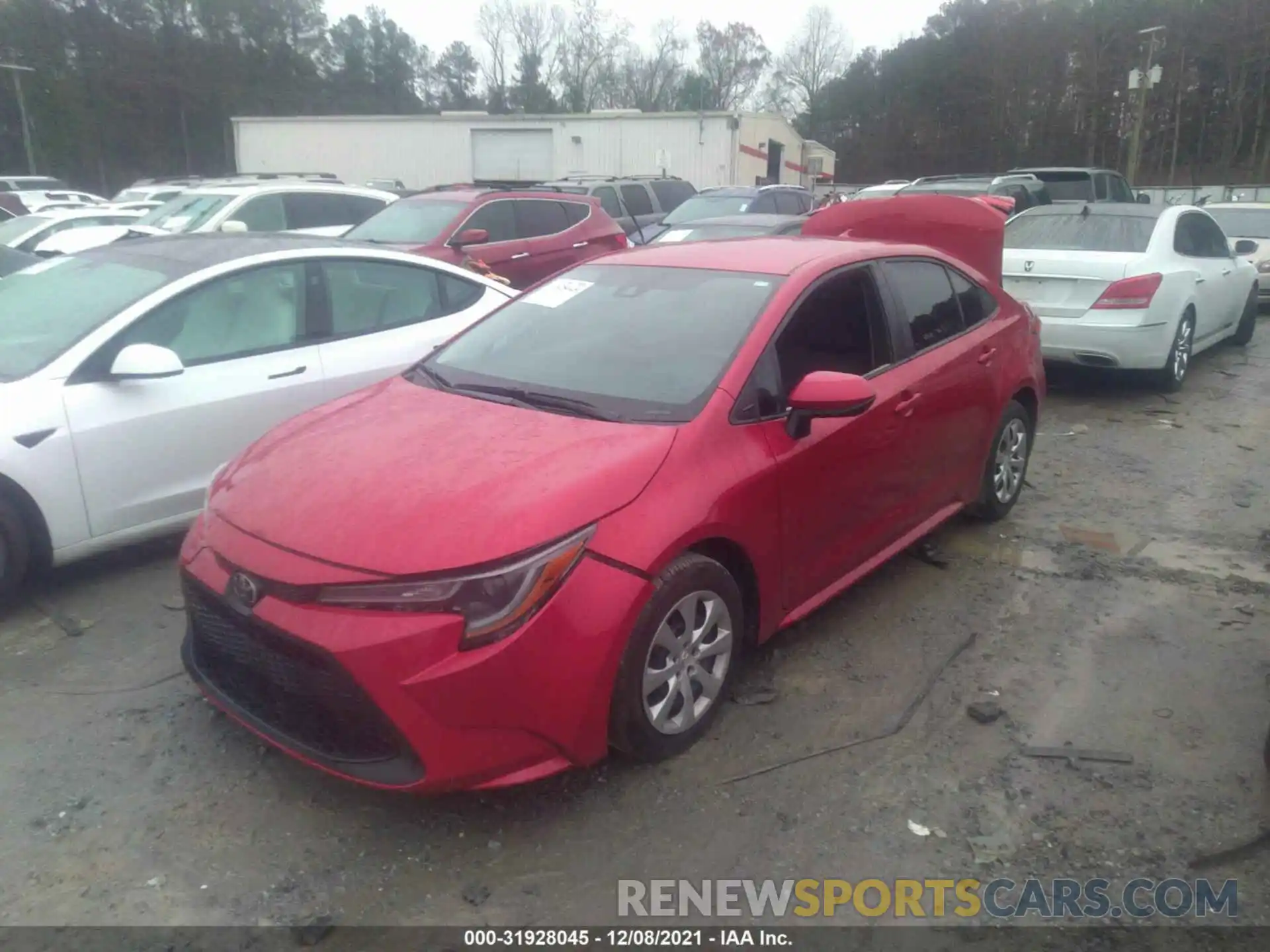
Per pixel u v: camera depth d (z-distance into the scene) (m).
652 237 14.07
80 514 4.62
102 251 5.73
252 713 3.28
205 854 3.06
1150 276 8.36
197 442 4.98
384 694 2.85
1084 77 66.50
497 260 11.17
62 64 61.00
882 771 3.48
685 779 3.42
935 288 5.01
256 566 3.05
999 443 5.50
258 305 5.38
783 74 86.31
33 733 3.67
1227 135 62.84
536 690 2.97
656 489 3.29
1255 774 3.47
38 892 2.90
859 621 4.59
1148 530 5.77
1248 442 7.63
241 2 68.81
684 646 3.44
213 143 67.94
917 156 73.38
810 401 3.67
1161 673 4.15
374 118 31.48
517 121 30.11
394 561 2.90
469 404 3.80
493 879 2.97
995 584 5.00
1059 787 3.40
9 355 4.80
